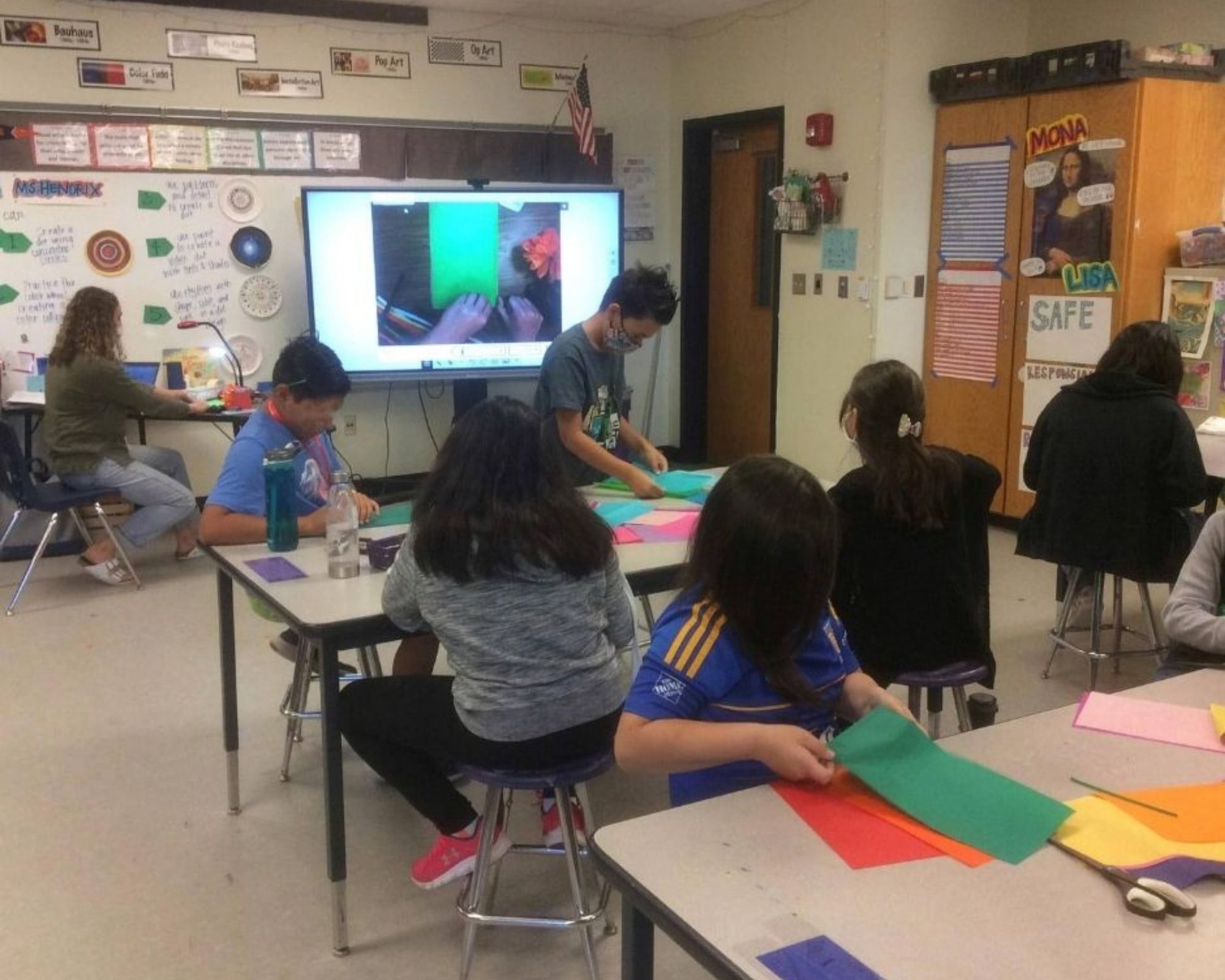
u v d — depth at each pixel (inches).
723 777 59.8
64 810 107.7
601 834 49.5
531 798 110.5
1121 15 189.9
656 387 268.2
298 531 96.8
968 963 40.2
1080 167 175.9
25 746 121.7
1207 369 163.6
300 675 111.3
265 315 217.9
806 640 58.1
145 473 177.3
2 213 194.1
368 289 215.0
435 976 82.9
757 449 253.8
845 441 215.0
